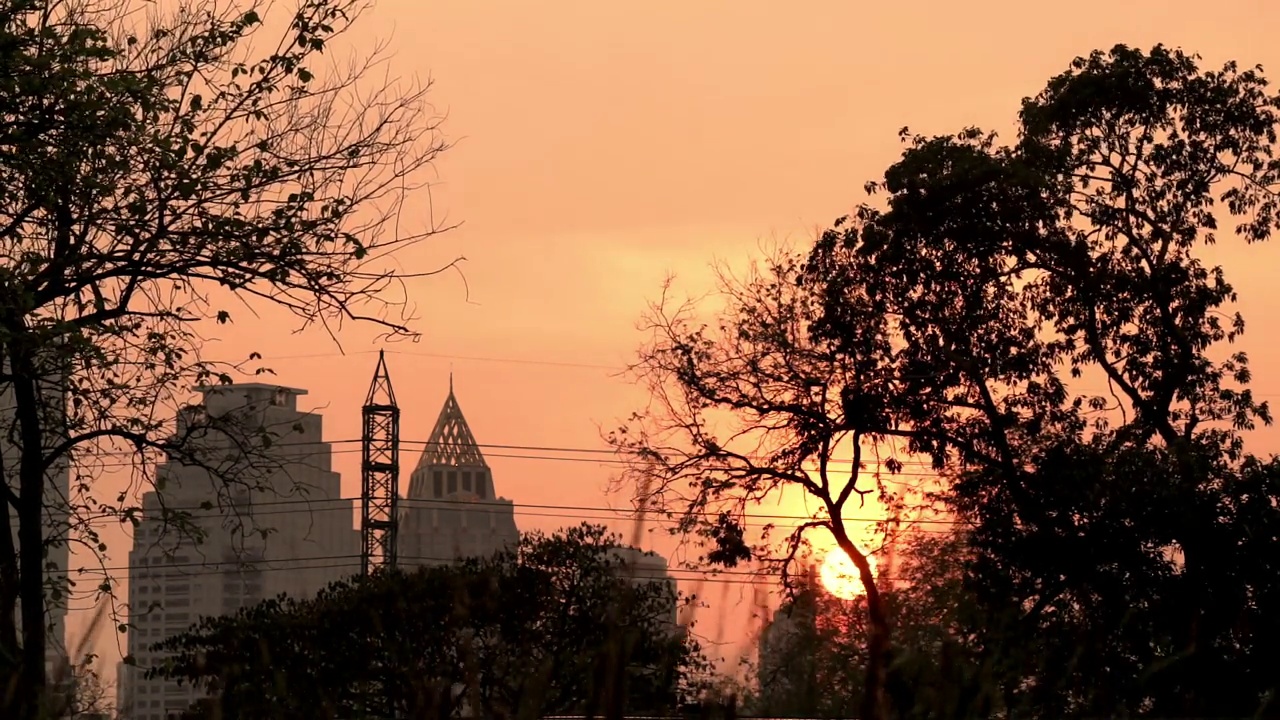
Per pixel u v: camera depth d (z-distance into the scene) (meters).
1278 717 9.34
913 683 7.00
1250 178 42.81
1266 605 34.44
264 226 21.36
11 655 7.62
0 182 20.52
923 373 42.00
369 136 22.28
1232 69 42.78
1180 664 22.11
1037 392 42.25
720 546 42.03
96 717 7.46
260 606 26.28
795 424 43.28
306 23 21.86
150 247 20.97
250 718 14.53
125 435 22.14
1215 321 42.28
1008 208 41.03
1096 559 35.16
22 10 20.92
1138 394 42.28
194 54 21.69
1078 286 42.06
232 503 22.88
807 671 6.79
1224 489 36.22
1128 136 43.00
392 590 21.62
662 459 39.88
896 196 42.03
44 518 21.89
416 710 7.36
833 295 43.06
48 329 19.66
